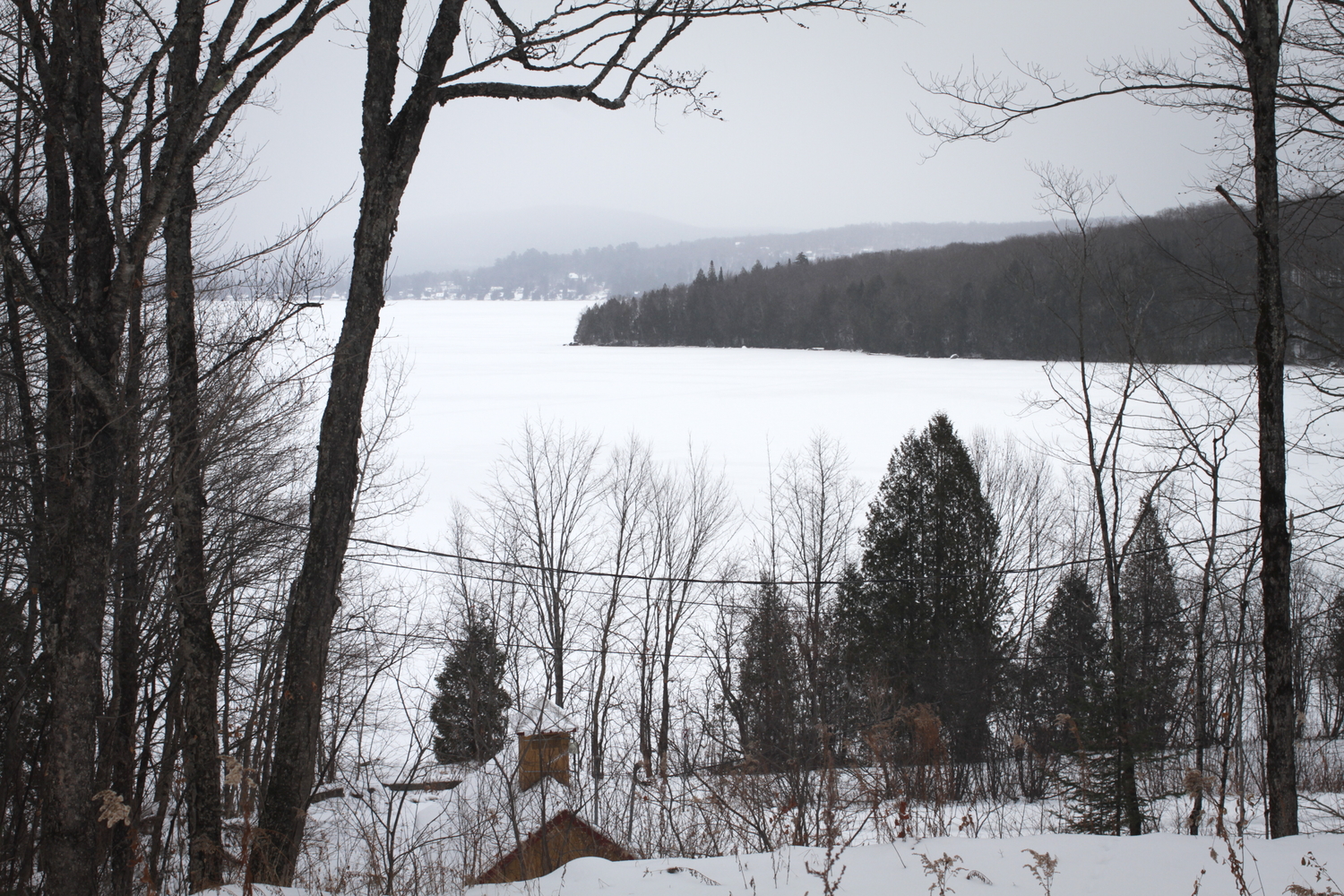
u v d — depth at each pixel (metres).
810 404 75.00
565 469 38.72
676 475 44.84
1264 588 7.67
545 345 155.62
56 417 6.84
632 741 20.25
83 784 4.75
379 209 6.95
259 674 15.03
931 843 5.93
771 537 34.78
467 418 70.44
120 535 8.11
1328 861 5.28
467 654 15.10
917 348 122.44
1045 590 32.53
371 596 20.80
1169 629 19.61
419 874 7.84
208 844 6.46
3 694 8.13
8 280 7.78
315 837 10.64
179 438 7.16
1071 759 10.55
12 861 7.50
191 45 6.64
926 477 28.30
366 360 6.96
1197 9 8.10
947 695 25.12
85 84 5.27
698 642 29.39
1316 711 27.19
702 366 114.56
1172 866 5.29
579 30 7.11
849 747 13.19
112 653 8.63
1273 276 7.71
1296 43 8.85
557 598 26.94
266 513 13.98
